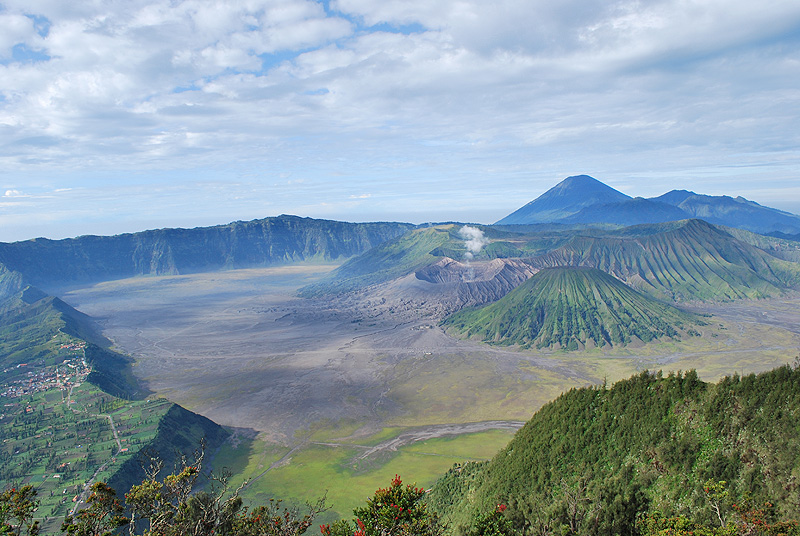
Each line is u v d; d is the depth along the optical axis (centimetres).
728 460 6019
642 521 5481
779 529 4428
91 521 3612
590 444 7450
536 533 5494
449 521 7706
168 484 4006
